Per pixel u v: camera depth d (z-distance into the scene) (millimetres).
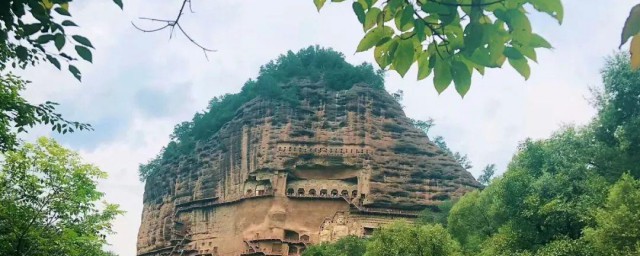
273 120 117875
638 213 32625
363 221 105188
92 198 24609
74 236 23078
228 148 120250
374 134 117125
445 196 111438
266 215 108750
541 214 41969
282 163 113625
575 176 44250
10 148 19891
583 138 48062
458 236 58406
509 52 4988
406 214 107938
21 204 23078
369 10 5379
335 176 114250
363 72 127062
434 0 4992
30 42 8094
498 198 46844
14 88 18219
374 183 111375
